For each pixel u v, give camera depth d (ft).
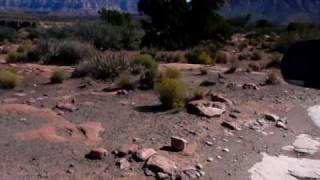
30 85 53.21
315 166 27.66
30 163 25.16
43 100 43.09
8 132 30.40
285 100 46.96
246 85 52.90
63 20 443.73
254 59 96.07
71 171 24.29
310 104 46.11
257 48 129.70
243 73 67.56
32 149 27.40
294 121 38.73
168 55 95.76
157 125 34.19
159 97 42.01
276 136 33.71
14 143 28.25
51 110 37.83
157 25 142.82
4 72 52.65
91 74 59.41
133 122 34.99
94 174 24.11
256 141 31.99
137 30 153.48
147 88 50.49
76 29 120.47
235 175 25.27
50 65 77.82
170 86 40.16
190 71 69.87
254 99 46.34
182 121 35.37
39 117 34.88
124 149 27.50
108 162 25.88
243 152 29.40
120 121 35.24
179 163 26.16
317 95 50.72
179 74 56.29
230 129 34.32
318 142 32.73
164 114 37.83
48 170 24.32
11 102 41.86
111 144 29.25
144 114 37.81
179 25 141.49
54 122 33.58
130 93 47.85
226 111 39.52
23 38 161.48
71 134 31.01
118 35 121.19
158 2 141.28
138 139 30.30
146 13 143.95
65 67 73.51
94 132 31.58
